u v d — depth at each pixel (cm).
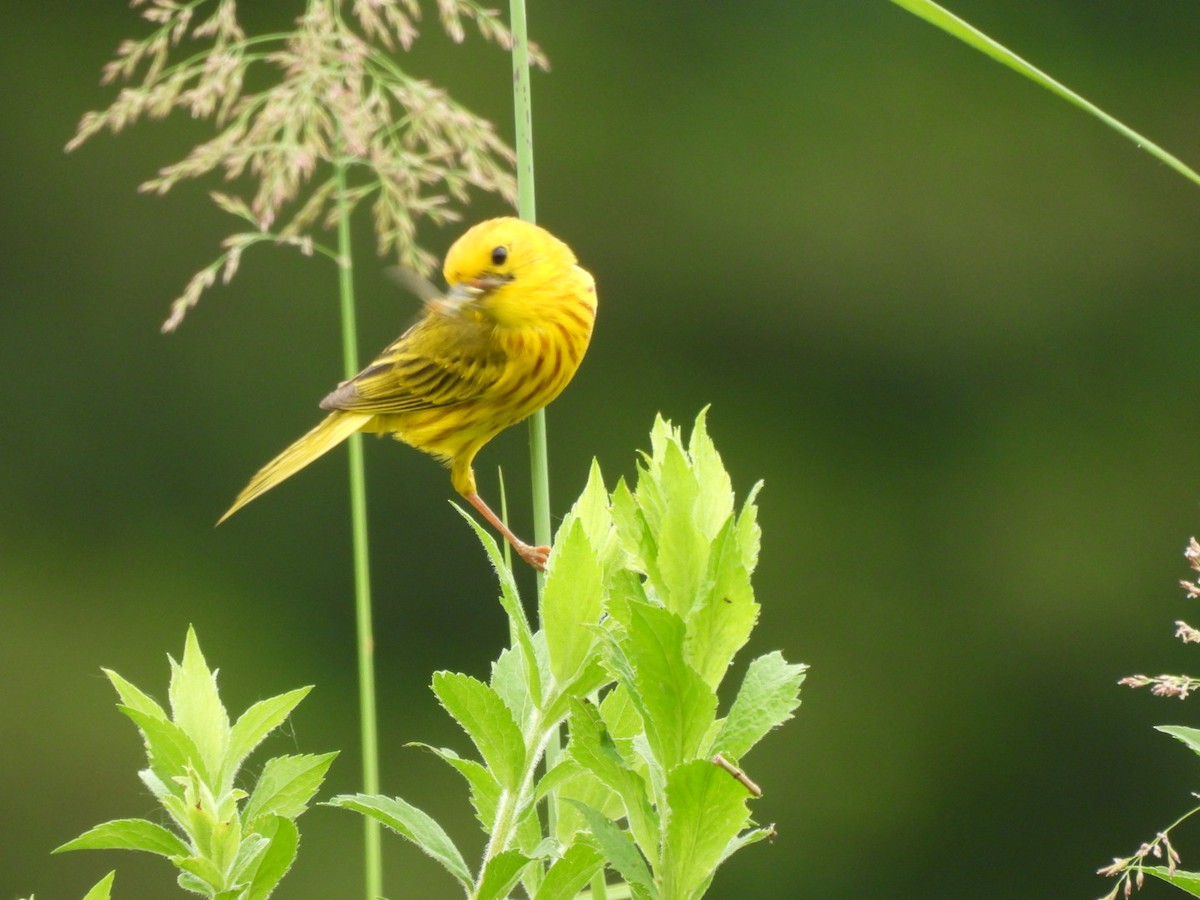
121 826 330
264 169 834
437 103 848
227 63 834
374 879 595
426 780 1795
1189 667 1869
